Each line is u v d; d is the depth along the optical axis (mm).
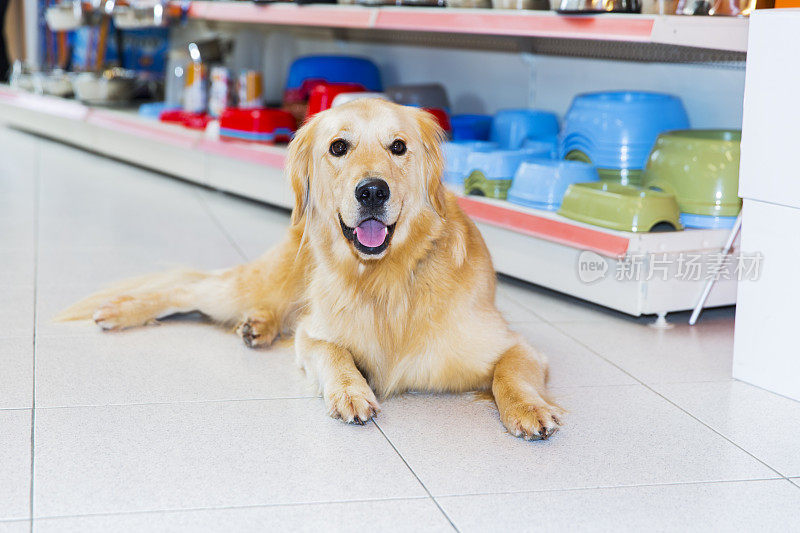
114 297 2826
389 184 2012
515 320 2926
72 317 2826
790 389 2227
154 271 3447
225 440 1937
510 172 3410
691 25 2703
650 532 1563
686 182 2949
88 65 7848
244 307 2762
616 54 3938
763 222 2223
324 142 2145
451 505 1652
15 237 3998
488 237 3373
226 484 1723
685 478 1780
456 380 2230
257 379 2346
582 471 1808
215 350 2584
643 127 3307
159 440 1929
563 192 3146
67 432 1961
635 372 2434
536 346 2654
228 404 2156
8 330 2703
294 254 2666
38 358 2461
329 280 2258
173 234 4160
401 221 2111
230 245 3953
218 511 1614
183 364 2449
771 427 2053
